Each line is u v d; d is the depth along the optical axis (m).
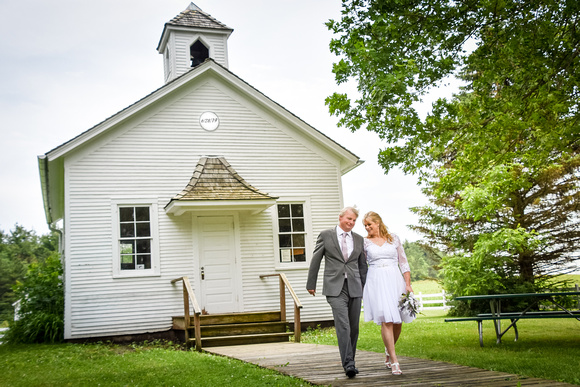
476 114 9.23
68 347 11.81
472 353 8.34
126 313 13.23
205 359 8.81
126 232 13.66
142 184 13.93
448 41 8.72
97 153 13.70
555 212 19.80
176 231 13.97
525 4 8.30
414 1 8.38
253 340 12.01
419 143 9.38
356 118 8.71
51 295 14.18
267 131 15.38
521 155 10.60
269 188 15.09
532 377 5.74
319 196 15.55
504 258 17.73
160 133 14.34
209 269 14.05
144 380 7.04
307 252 15.14
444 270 18.16
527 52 8.36
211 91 15.05
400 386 5.36
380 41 8.11
